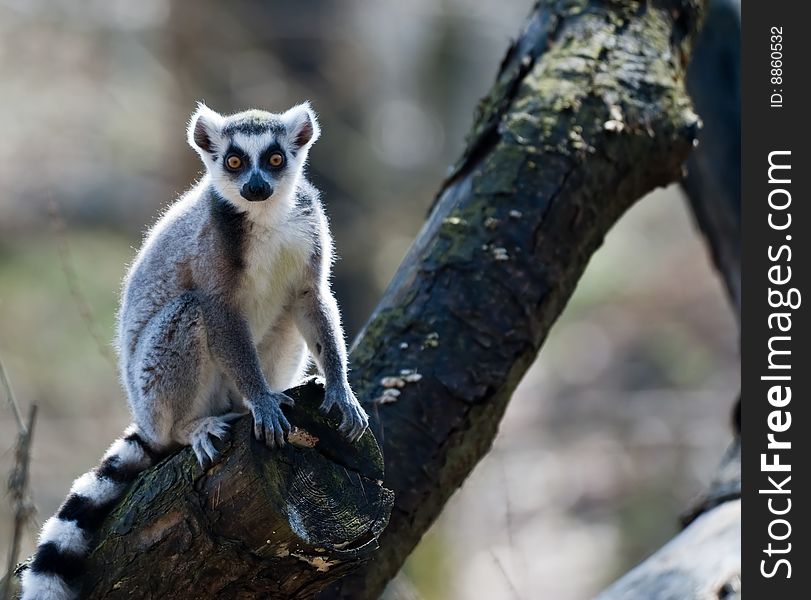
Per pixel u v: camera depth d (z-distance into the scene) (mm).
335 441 8000
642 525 28781
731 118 14812
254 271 9812
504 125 11086
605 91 11156
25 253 30375
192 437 9156
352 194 22141
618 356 36500
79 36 31578
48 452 22297
